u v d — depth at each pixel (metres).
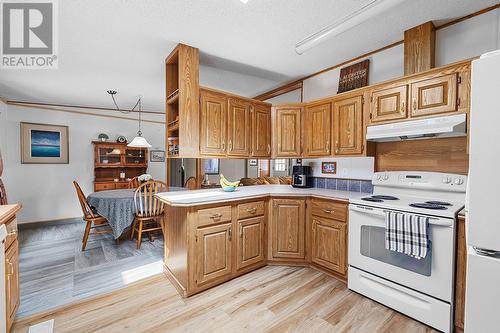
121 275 2.48
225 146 2.70
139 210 3.29
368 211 1.99
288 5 1.81
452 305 1.60
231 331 1.64
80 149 5.09
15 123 4.47
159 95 4.29
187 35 2.25
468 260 0.88
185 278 2.06
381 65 2.56
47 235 3.95
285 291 2.15
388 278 1.90
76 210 5.04
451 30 2.09
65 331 1.64
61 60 2.79
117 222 3.14
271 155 3.16
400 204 1.89
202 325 1.70
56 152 4.84
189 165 5.07
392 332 1.64
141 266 2.71
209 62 2.90
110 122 5.42
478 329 0.86
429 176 2.12
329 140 2.72
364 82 2.66
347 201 2.24
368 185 2.63
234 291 2.14
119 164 5.31
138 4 1.79
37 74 3.22
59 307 1.91
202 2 1.78
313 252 2.57
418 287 1.74
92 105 5.04
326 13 1.92
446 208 1.72
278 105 3.11
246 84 3.74
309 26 2.10
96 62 2.85
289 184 3.83
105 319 1.77
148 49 2.53
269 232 2.67
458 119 1.77
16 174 4.48
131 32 2.19
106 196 3.37
